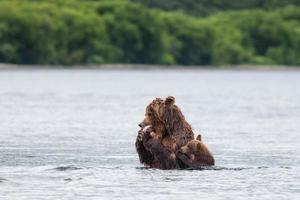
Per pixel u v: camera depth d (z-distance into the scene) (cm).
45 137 5128
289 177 3419
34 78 18500
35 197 2925
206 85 16562
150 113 3503
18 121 6425
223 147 4678
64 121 6494
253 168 3678
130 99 10244
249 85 17112
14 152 4269
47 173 3453
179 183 3228
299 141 5075
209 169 3556
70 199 2898
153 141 3494
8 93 11456
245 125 6359
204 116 7325
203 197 2964
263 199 2944
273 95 12350
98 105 8806
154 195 2986
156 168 3553
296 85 17550
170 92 12812
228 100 10431
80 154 4206
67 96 10869
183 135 3531
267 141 5062
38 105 8600
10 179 3281
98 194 2994
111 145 4672
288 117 7331
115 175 3400
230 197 2970
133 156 4128
